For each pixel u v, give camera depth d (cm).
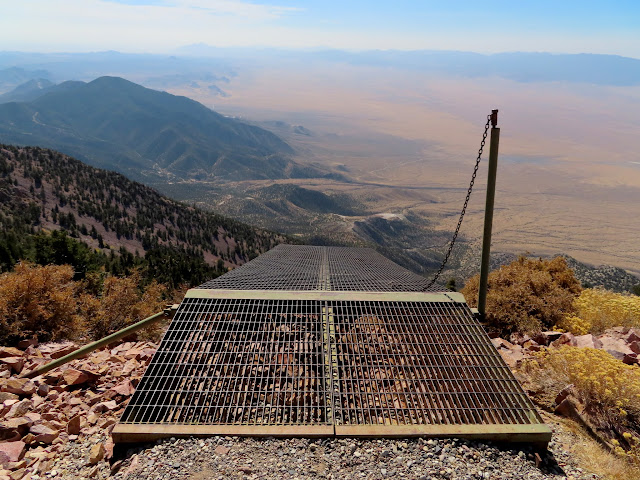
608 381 455
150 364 491
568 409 470
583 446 414
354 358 522
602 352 525
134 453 393
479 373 504
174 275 4853
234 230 15438
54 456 400
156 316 618
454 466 371
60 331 838
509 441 408
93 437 430
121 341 856
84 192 14025
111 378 581
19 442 409
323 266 1261
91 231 11169
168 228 13788
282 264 1304
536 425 417
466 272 15625
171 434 403
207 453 382
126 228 12419
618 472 373
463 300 648
